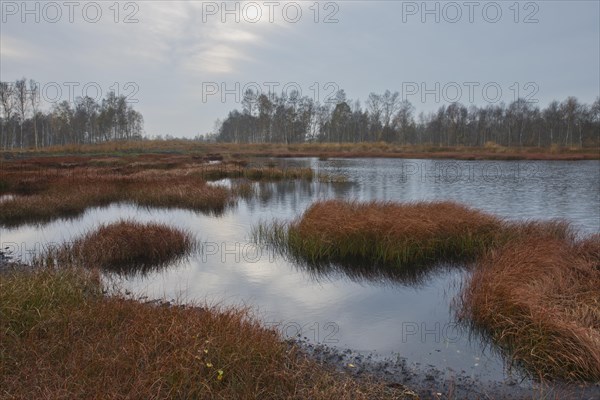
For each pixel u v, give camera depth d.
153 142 73.00
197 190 19.39
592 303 6.33
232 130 123.25
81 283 7.36
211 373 4.29
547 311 5.79
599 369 4.97
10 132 73.19
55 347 4.66
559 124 82.94
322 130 98.81
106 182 21.69
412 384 4.91
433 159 54.94
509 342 5.87
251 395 4.07
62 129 80.94
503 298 6.46
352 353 5.68
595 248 9.29
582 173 34.44
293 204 19.44
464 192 23.38
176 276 9.08
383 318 6.96
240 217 16.17
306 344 5.91
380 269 9.80
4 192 19.98
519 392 4.78
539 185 26.44
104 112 80.56
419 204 13.37
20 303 5.63
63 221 14.86
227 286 8.52
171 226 12.90
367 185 26.98
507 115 84.94
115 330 5.25
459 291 8.17
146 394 3.90
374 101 95.62
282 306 7.48
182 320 5.39
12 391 3.96
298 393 4.28
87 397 3.84
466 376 5.12
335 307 7.46
